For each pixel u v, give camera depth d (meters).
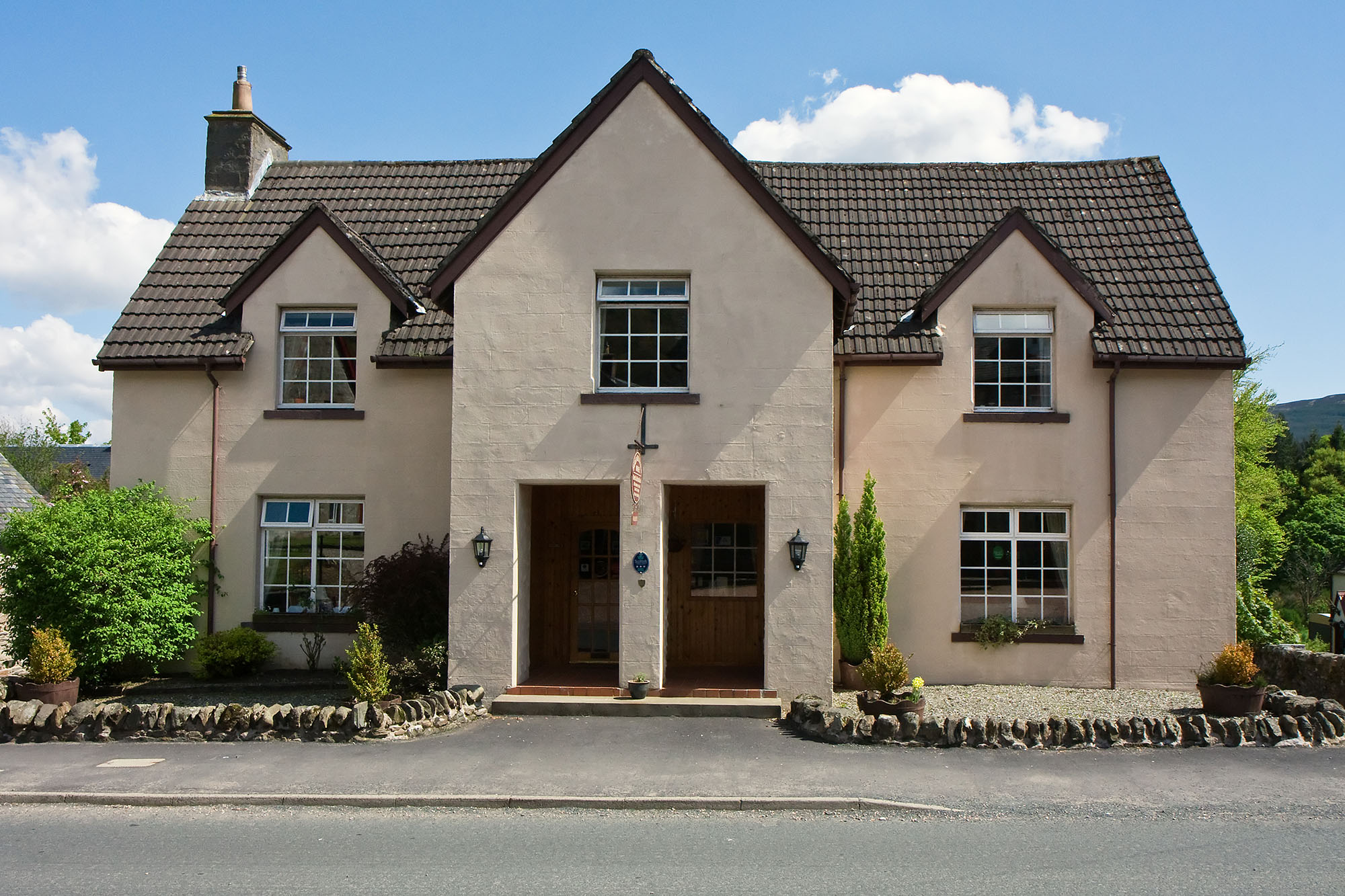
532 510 15.76
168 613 14.75
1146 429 15.29
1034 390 15.59
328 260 16.12
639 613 13.51
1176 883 7.22
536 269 13.89
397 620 14.43
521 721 12.62
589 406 13.72
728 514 15.89
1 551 14.48
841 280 13.58
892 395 15.50
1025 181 18.19
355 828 8.65
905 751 11.14
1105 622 15.16
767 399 13.61
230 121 18.62
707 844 8.16
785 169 18.50
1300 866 7.61
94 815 9.09
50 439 51.47
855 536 14.90
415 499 15.91
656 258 13.80
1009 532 15.49
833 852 7.95
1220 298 15.71
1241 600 17.59
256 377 16.14
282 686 14.86
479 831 8.54
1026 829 8.55
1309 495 52.19
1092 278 16.11
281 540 16.23
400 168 19.19
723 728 12.23
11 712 11.88
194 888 7.16
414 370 15.95
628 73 13.91
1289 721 11.49
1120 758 10.89
